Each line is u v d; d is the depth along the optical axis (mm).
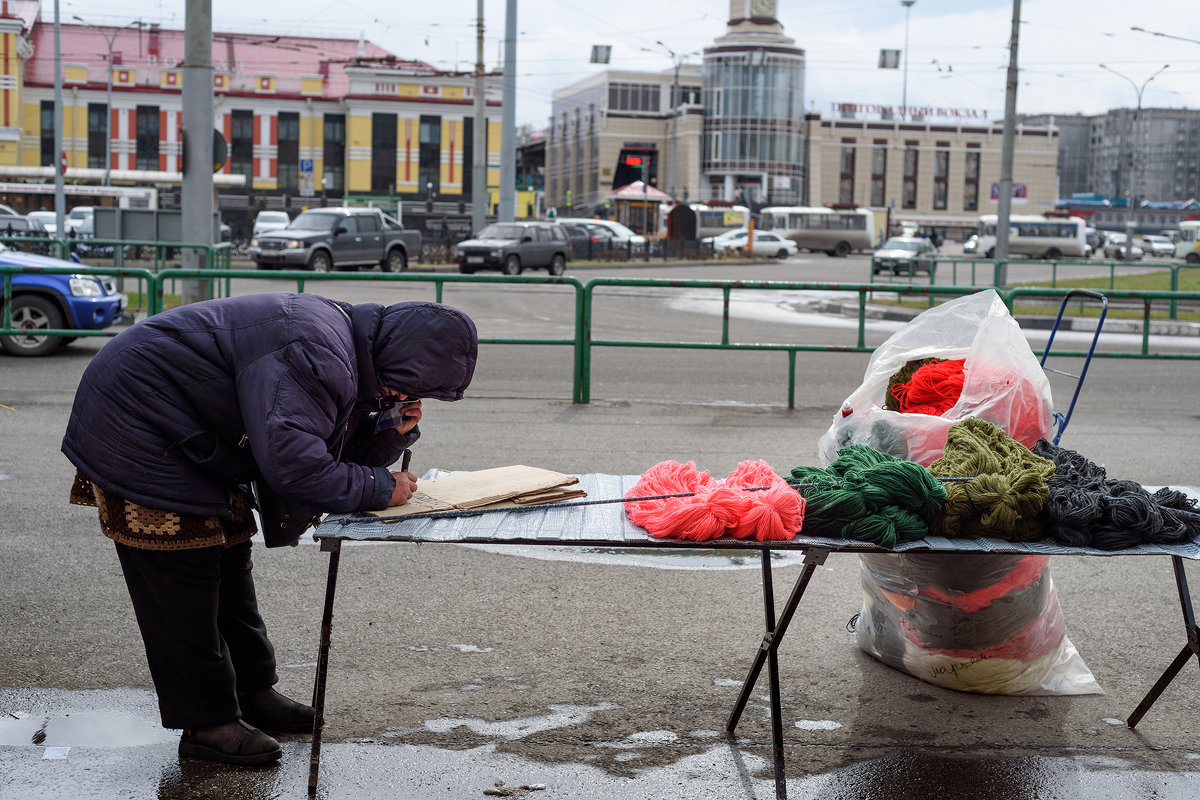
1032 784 3215
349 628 4340
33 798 3014
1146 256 66125
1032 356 4039
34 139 62625
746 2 83875
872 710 3709
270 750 3227
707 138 85312
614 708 3688
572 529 3070
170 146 63625
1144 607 4805
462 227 66062
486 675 3934
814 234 60594
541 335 15422
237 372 2904
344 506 2971
